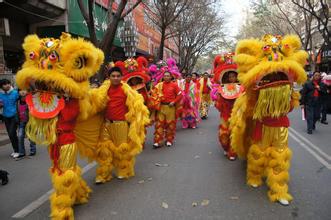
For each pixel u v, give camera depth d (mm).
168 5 20094
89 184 5742
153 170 6480
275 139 4883
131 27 18531
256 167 5188
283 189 4812
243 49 4836
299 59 4738
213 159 7250
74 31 15398
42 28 15617
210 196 5098
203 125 12375
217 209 4645
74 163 4457
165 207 4738
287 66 4555
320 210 4551
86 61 4316
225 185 5547
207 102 14320
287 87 4684
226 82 7273
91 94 5250
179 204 4836
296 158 7246
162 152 7996
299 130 10836
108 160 5707
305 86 10117
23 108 7906
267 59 4668
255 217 4383
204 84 14086
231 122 5605
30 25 15367
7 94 7988
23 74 4191
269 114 4812
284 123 4906
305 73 4668
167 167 6680
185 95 11375
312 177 5934
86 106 4648
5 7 12766
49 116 4289
